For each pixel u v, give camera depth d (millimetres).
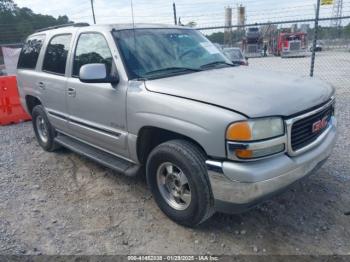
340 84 12688
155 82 3432
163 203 3477
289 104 2928
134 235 3307
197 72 3818
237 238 3188
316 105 3123
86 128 4266
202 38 4695
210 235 3244
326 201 3725
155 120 3250
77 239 3277
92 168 4895
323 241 3096
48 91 4926
